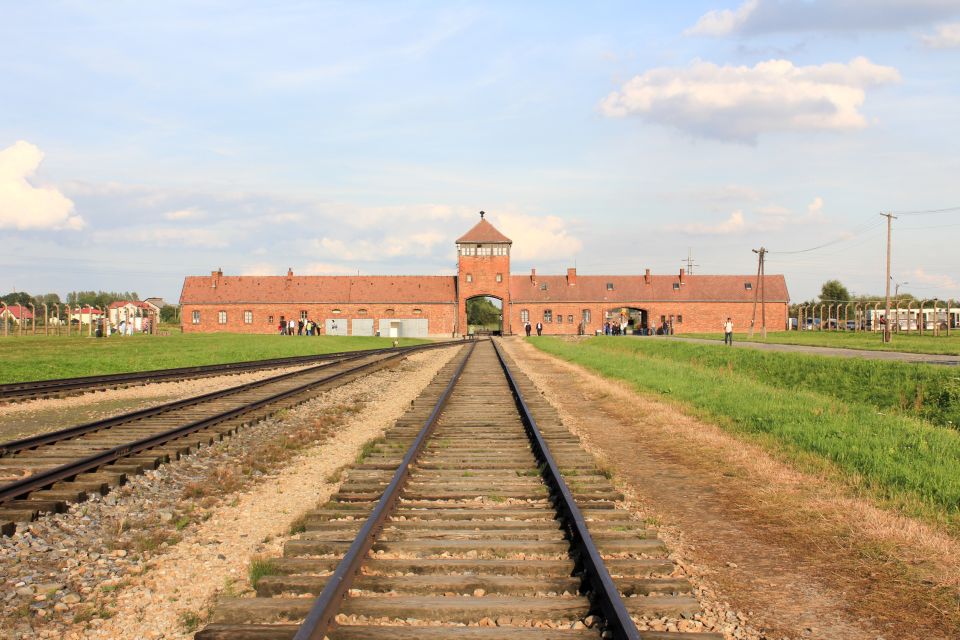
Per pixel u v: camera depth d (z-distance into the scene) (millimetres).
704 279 99250
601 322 96812
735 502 9156
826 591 6125
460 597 5562
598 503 8562
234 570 6629
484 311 174375
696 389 20500
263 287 95375
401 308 94188
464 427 14594
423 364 36312
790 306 112062
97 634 5320
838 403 16891
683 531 7895
